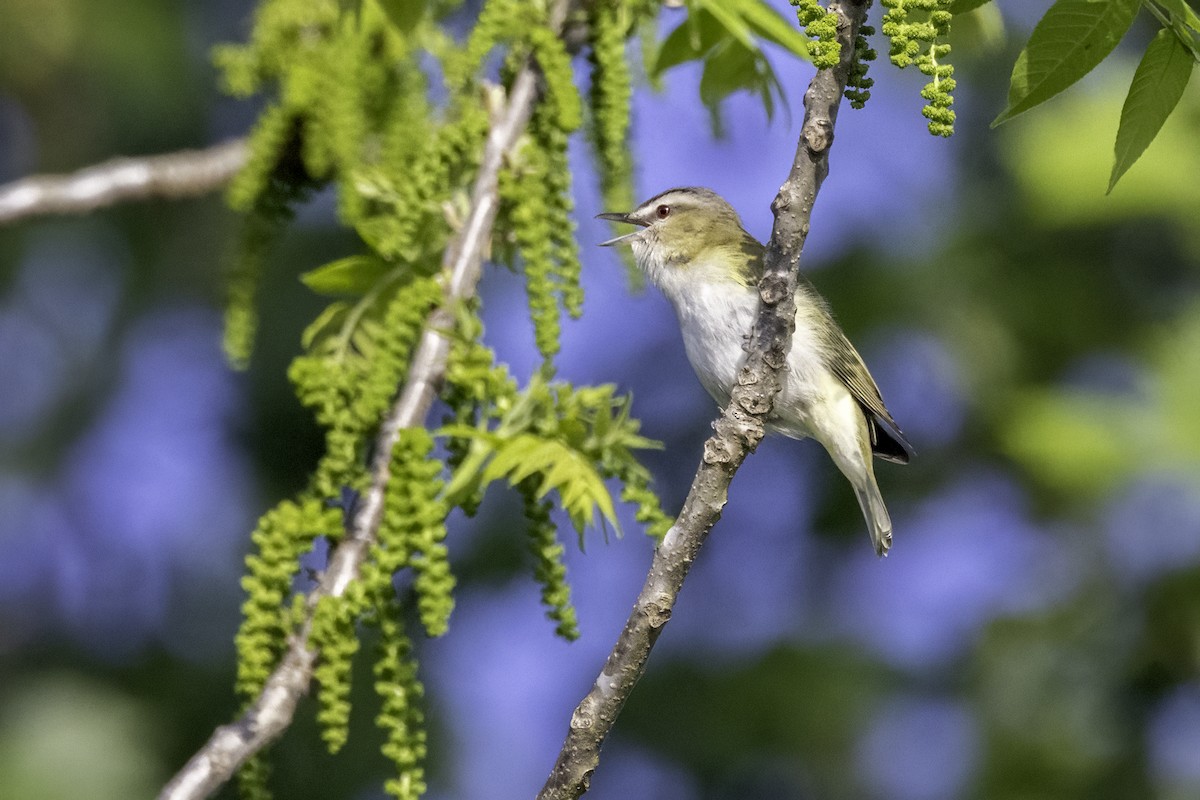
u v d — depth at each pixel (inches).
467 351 254.7
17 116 483.8
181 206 502.9
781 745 515.2
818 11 200.7
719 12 287.0
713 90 322.3
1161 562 520.1
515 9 274.8
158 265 509.4
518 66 281.3
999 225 552.4
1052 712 516.1
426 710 478.9
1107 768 506.3
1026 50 206.2
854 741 518.6
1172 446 513.0
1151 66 208.4
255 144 279.7
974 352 544.1
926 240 548.4
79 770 445.1
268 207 287.0
